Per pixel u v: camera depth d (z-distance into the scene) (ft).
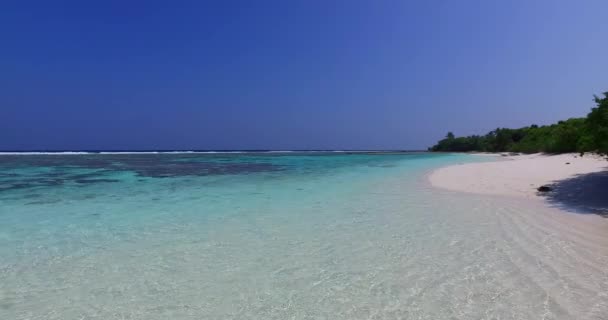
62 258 18.42
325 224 25.86
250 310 12.98
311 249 19.95
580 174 51.29
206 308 13.14
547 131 161.27
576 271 15.92
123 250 19.77
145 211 30.89
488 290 14.23
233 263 17.75
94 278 15.84
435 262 17.58
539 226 24.06
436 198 36.91
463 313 12.47
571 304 12.86
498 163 89.81
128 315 12.63
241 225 25.64
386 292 14.33
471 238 21.59
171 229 24.49
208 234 23.16
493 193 39.40
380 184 50.37
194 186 49.08
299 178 60.49
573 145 114.93
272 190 44.65
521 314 12.28
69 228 24.73
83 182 53.93
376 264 17.48
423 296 13.89
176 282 15.43
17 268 16.98
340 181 55.16
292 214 29.50
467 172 65.41
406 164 102.63
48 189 45.34
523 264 16.94
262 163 113.60
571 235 21.68
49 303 13.51
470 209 30.60
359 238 22.06
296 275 16.19
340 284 15.17
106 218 28.02
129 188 46.70
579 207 30.01
